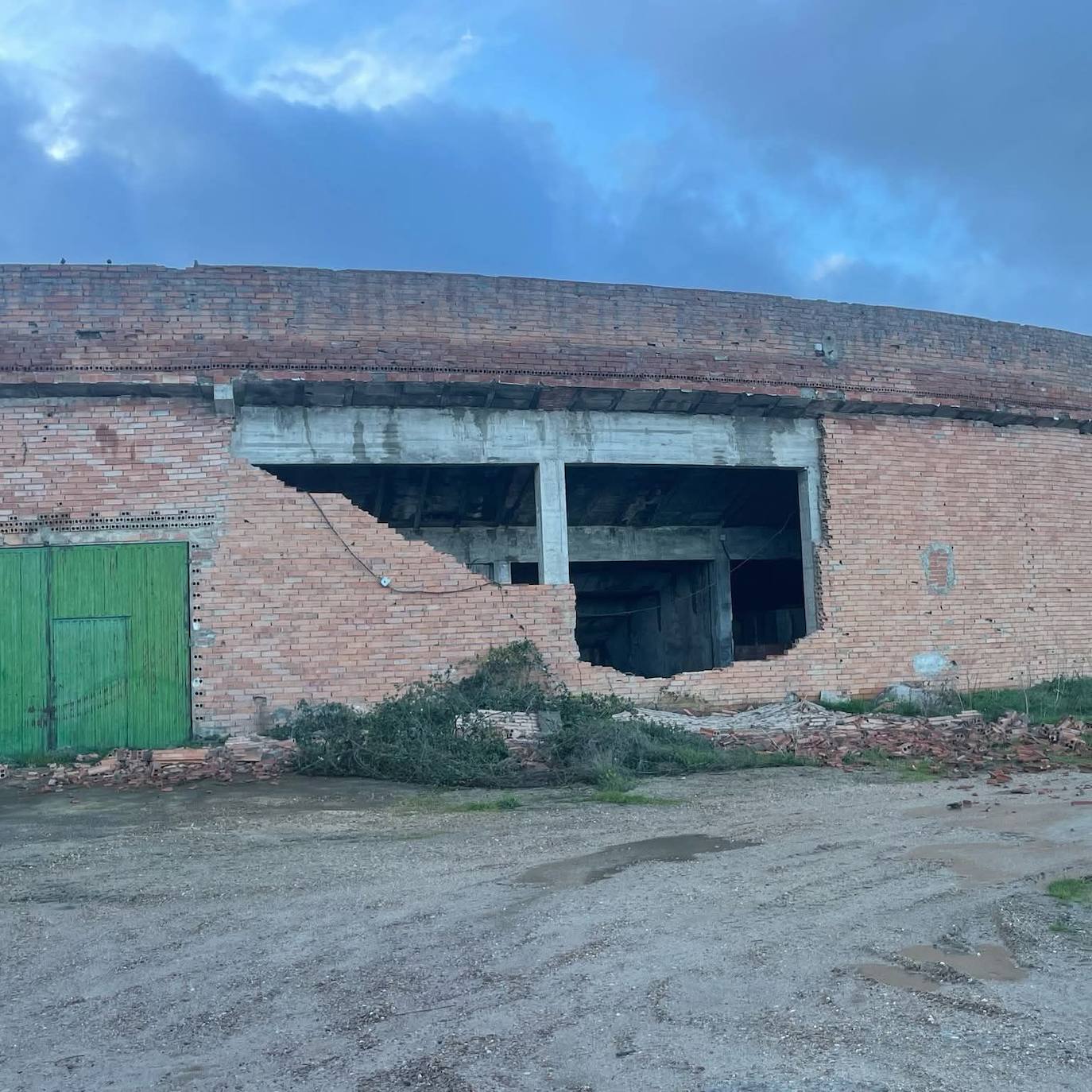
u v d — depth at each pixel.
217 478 13.95
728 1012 4.83
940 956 5.57
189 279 14.19
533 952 5.68
